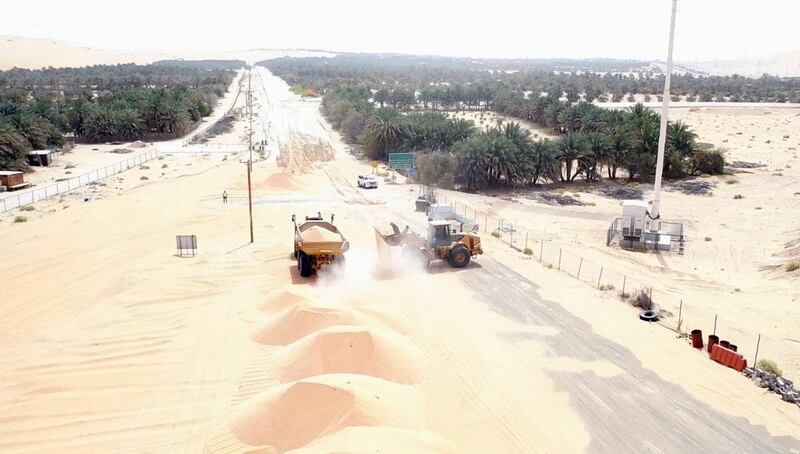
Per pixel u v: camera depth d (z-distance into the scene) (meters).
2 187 49.38
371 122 70.19
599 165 62.16
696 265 32.62
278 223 38.47
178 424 14.73
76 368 17.83
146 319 21.62
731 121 108.19
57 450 13.70
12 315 23.17
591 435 14.64
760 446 14.27
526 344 19.98
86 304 24.12
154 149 75.44
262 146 74.06
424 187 50.94
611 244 36.81
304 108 124.56
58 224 38.19
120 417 15.09
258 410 14.60
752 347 20.39
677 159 60.69
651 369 18.27
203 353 18.77
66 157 69.50
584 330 21.33
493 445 14.10
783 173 63.47
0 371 17.73
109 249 32.47
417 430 13.88
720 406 16.09
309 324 19.59
